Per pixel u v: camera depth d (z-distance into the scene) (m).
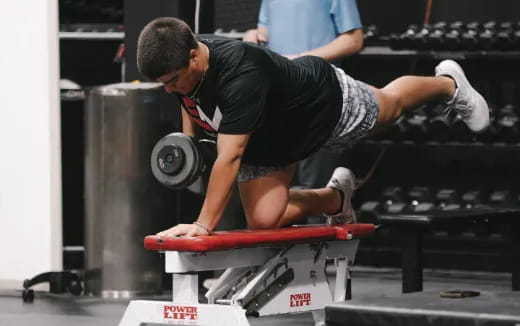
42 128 12.12
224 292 8.27
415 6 15.31
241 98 7.68
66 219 14.62
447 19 15.12
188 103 8.18
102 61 15.02
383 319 6.14
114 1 15.05
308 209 9.05
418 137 13.40
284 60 8.26
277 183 8.65
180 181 8.02
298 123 8.38
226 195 7.74
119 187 11.71
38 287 12.27
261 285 8.23
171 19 7.75
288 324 9.89
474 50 13.25
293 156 8.52
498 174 14.80
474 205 13.52
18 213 12.23
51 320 10.20
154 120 11.72
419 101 9.49
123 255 11.77
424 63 14.77
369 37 13.72
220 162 7.67
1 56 12.15
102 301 11.54
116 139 11.69
